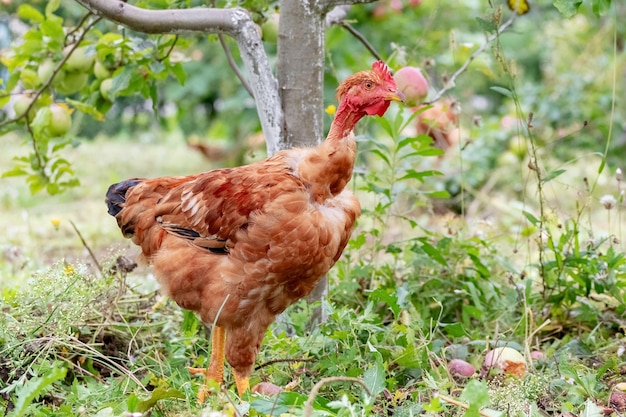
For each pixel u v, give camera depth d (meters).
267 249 2.66
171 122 5.53
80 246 3.54
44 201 4.03
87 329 2.83
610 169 3.92
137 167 4.79
